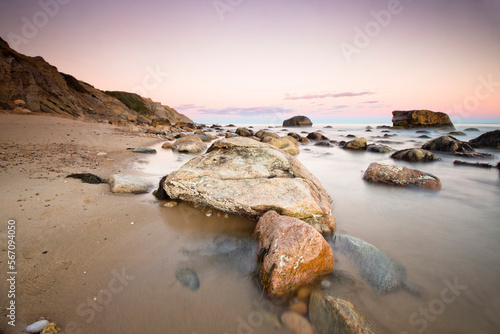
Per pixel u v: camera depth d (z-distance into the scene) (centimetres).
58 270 297
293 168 599
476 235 450
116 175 633
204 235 409
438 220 518
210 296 283
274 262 301
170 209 503
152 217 464
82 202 495
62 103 3041
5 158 789
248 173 557
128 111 5100
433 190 718
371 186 765
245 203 457
